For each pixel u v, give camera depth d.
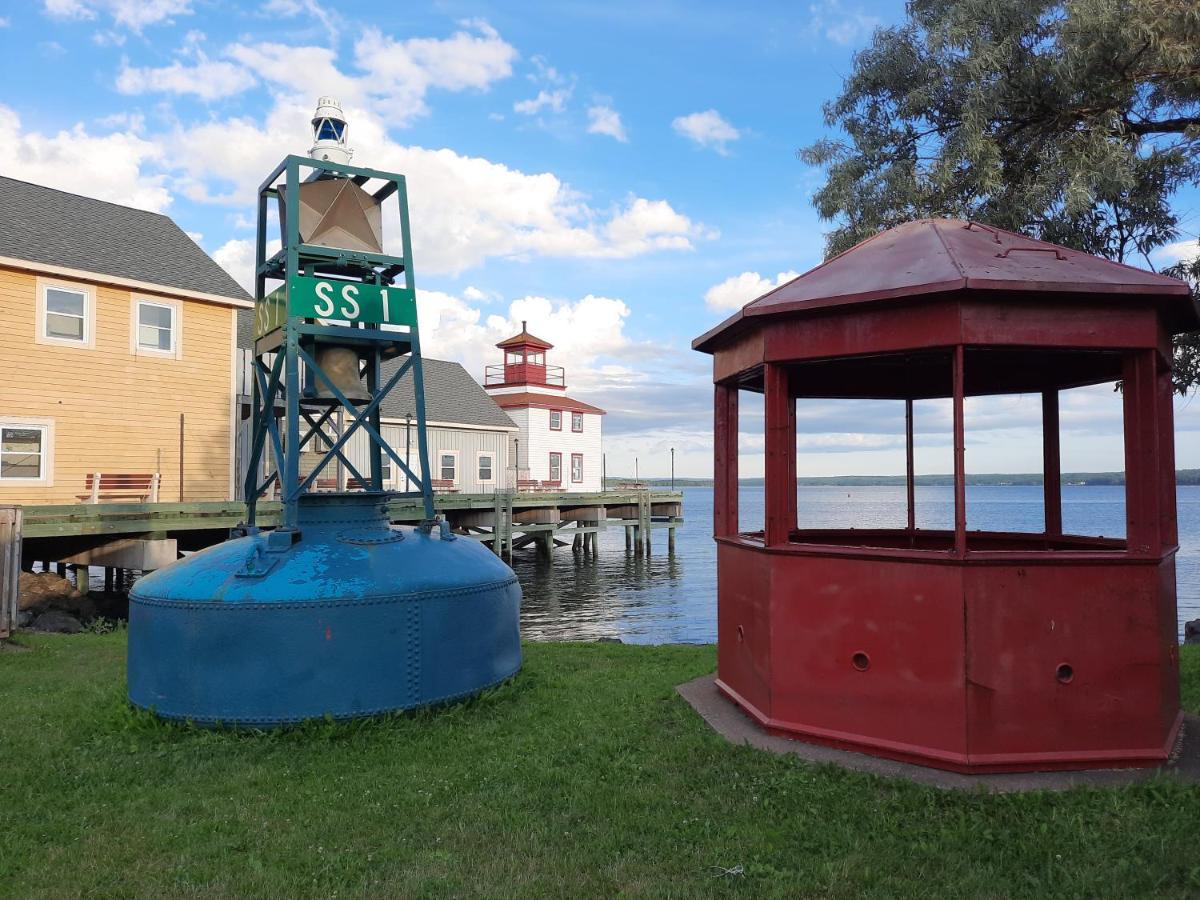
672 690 7.07
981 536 7.52
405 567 6.50
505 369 42.66
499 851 4.11
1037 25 12.19
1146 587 5.09
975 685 4.98
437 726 6.07
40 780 5.16
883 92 13.91
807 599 5.63
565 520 33.47
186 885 3.82
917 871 3.87
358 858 4.06
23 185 20.97
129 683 6.54
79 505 15.02
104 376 19.38
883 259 5.82
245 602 5.96
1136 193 11.76
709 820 4.43
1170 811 4.36
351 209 7.66
